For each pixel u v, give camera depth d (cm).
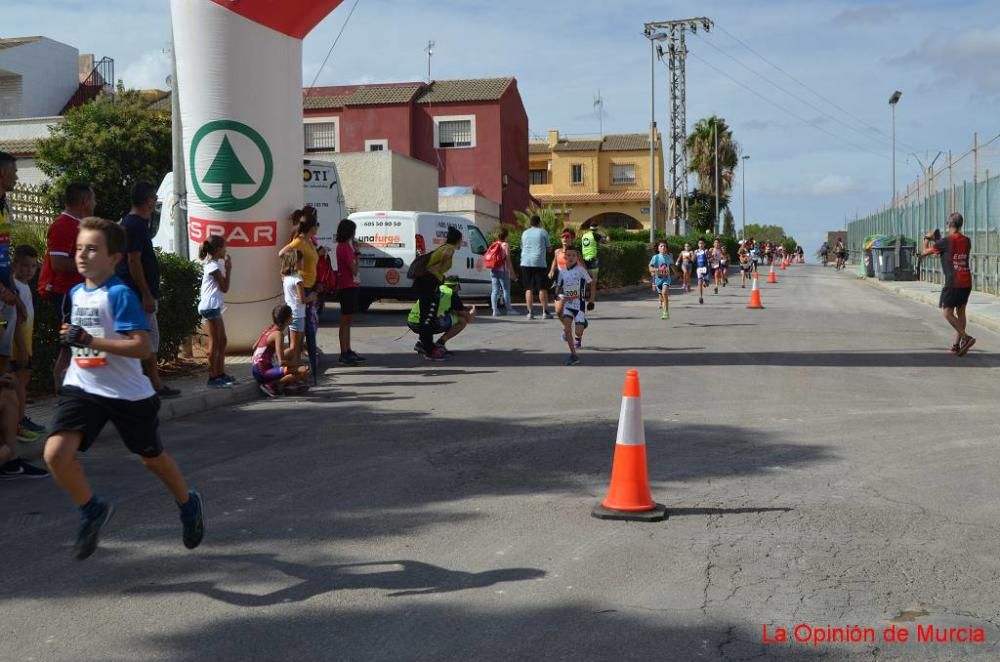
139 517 602
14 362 777
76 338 458
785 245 12188
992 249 2841
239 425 914
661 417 939
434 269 1370
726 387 1127
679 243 4969
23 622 437
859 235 7038
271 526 582
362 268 2080
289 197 1349
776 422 911
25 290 792
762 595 466
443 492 660
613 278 3259
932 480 689
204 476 710
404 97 4247
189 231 1323
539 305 2377
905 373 1241
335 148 4266
